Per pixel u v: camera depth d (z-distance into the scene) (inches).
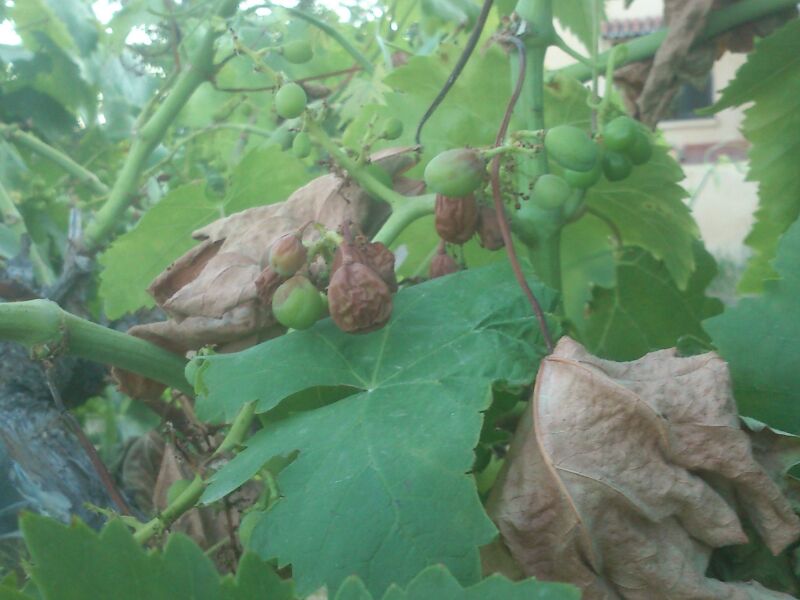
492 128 12.3
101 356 9.4
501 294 8.3
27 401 12.0
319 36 18.8
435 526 6.5
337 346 8.3
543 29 10.4
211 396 8.1
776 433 7.4
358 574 6.4
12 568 10.0
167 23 16.2
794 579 7.5
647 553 7.0
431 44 17.7
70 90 19.8
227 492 7.2
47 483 11.1
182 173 20.2
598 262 13.6
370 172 9.7
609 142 9.7
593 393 7.1
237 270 9.3
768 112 13.3
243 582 6.0
